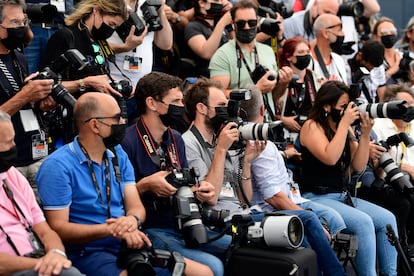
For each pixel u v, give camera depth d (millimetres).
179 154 13531
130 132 13258
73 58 12648
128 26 15117
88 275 11320
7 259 10352
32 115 12867
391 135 18125
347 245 15148
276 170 14820
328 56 19234
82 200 11703
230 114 13719
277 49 18656
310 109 16578
